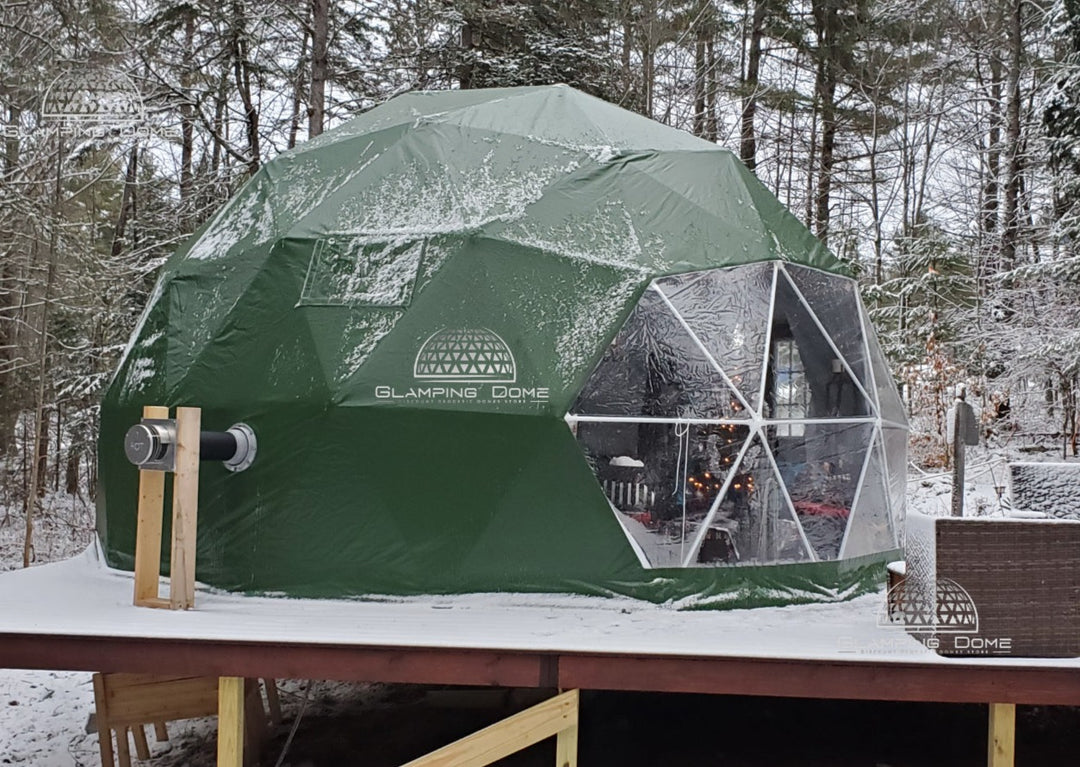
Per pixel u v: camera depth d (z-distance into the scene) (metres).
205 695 7.77
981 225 27.27
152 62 19.91
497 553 7.64
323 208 8.81
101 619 6.78
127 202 26.44
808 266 9.01
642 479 7.77
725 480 7.92
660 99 27.48
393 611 7.27
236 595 7.95
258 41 20.05
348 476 7.77
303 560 7.82
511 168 8.95
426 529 7.69
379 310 8.07
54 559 21.14
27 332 23.20
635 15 25.86
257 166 21.14
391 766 7.62
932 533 6.20
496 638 6.30
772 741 8.20
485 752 6.02
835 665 5.98
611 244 8.30
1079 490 8.12
